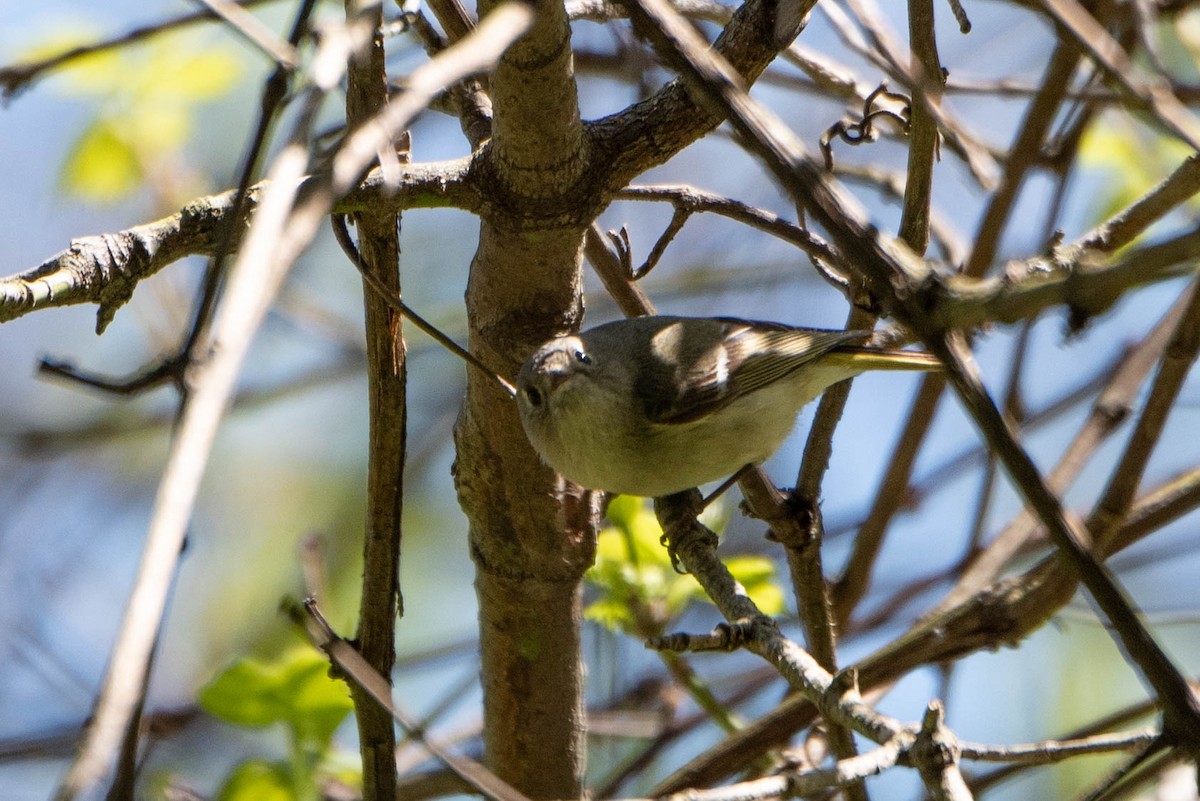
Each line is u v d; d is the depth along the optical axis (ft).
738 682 36.81
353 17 13.43
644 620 28.63
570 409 24.14
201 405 11.03
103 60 36.99
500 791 16.33
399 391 22.54
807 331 29.40
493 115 20.90
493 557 25.73
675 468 26.63
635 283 29.35
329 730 25.36
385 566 22.88
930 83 21.91
